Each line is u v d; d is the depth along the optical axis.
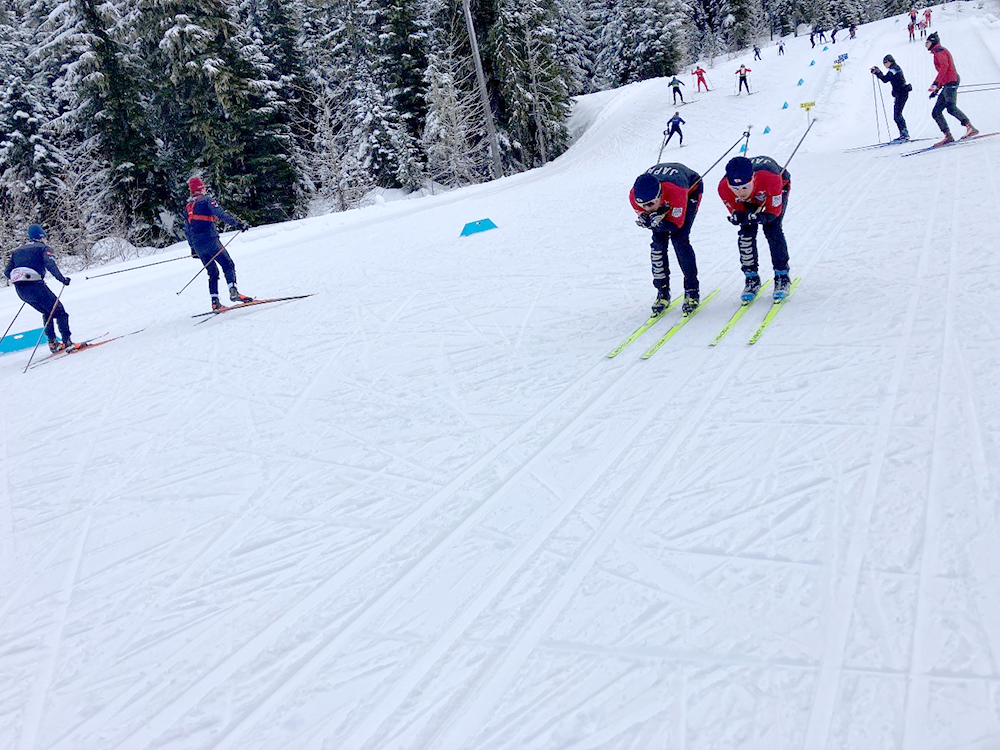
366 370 5.37
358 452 3.92
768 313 4.78
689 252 5.08
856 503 2.54
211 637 2.56
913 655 1.88
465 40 31.11
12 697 2.43
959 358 3.45
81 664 2.55
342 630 2.46
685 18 47.69
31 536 3.64
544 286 7.05
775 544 2.42
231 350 6.75
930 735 1.65
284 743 2.01
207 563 3.06
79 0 21.42
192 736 2.10
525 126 30.47
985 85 15.88
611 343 4.92
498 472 3.37
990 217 5.81
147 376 6.42
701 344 4.50
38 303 8.05
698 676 1.96
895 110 11.44
